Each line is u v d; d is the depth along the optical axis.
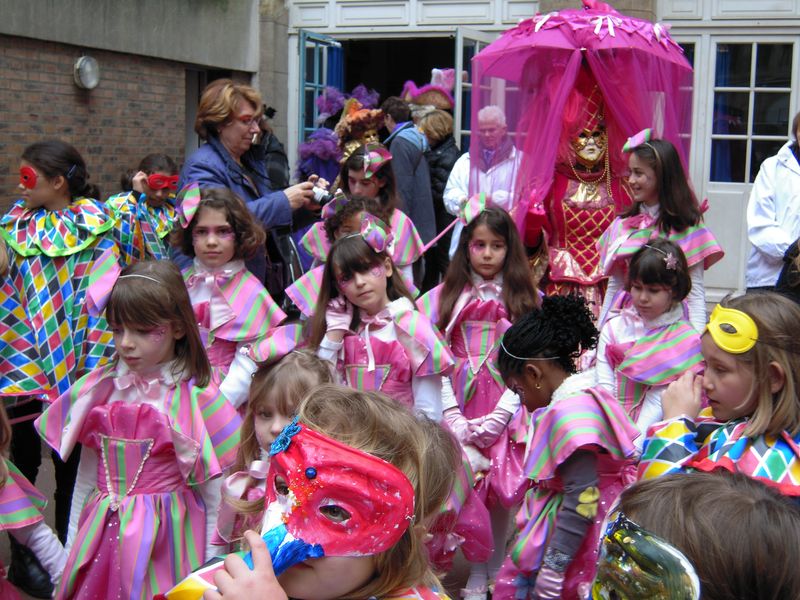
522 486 3.41
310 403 1.61
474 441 3.48
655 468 2.36
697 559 1.25
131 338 2.85
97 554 2.86
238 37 9.32
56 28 7.20
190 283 3.70
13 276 3.90
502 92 5.55
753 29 7.98
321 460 1.45
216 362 3.67
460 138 8.11
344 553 1.44
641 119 5.00
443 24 9.04
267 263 4.46
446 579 3.76
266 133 5.96
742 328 2.22
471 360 3.69
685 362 3.55
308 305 3.87
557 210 5.08
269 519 1.49
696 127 8.20
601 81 4.96
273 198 4.23
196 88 9.52
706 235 4.39
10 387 3.75
